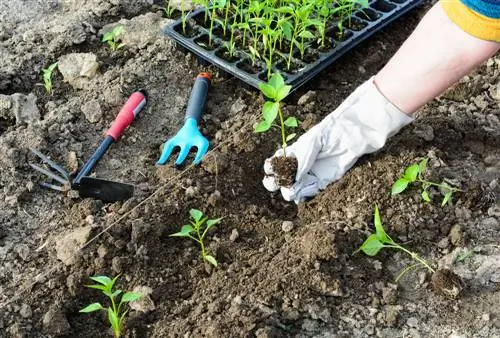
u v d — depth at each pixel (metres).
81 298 1.06
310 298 1.04
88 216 1.15
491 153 1.25
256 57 1.38
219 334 0.99
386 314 1.04
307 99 1.33
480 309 1.04
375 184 1.16
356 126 1.12
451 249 1.12
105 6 1.54
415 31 1.03
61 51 1.44
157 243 1.11
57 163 1.24
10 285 1.07
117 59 1.44
